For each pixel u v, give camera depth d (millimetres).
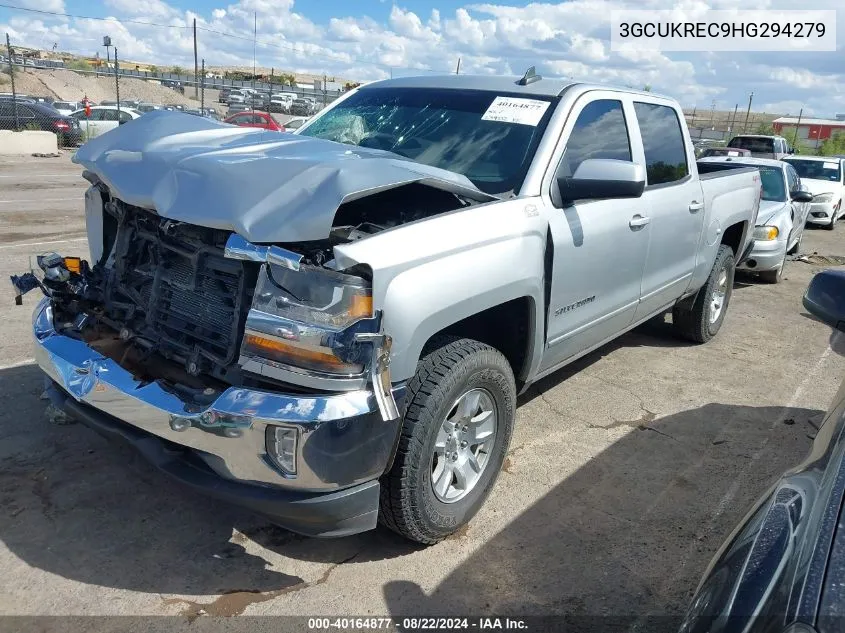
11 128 22156
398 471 2812
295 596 2809
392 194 3260
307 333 2463
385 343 2535
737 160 10539
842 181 16625
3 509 3211
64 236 9016
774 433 4543
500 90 4121
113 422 2912
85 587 2775
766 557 1650
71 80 47219
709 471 3990
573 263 3719
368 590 2865
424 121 4078
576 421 4547
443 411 2887
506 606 2814
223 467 2576
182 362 2887
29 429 3904
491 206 3205
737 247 6457
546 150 3648
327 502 2582
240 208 2568
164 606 2707
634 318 4832
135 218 3162
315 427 2447
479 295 2998
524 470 3879
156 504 3342
